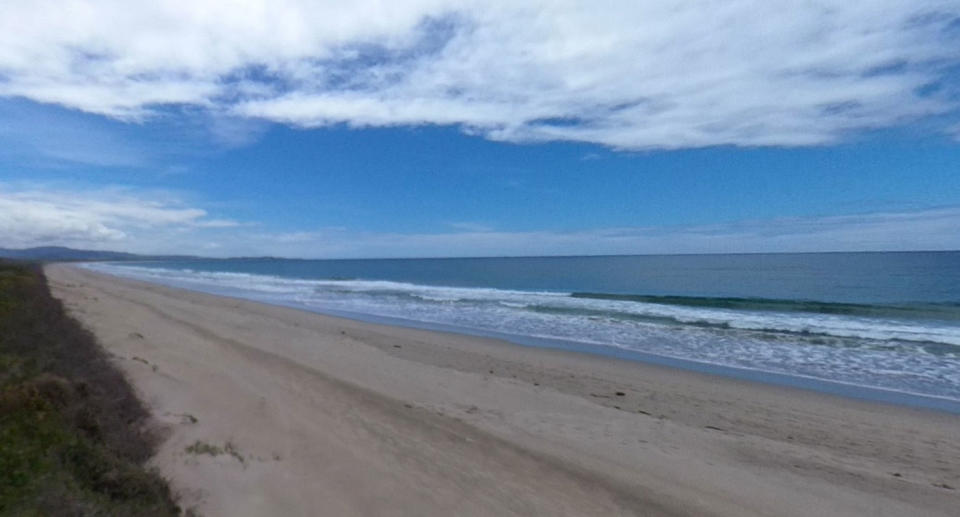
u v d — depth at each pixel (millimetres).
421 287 46969
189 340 14555
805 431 9070
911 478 7012
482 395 10484
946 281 39812
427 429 7977
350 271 93688
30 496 4281
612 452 7395
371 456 6809
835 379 12797
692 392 11594
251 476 5973
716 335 18844
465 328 21422
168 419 7551
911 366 13891
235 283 54594
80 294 27031
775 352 15922
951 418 9828
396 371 12398
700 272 62906
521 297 34250
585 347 17094
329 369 11969
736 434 8773
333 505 5480
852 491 6461
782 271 58906
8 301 13719
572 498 6004
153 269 101688
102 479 4938
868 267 62062
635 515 5695
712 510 5801
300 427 7656
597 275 62812
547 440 7777
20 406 5738
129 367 10070
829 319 21578
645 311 25266
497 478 6414
